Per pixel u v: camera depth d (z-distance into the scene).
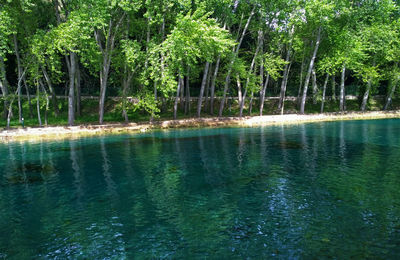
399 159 13.30
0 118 33.59
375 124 29.27
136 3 26.45
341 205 8.02
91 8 25.62
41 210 8.34
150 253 5.86
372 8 39.59
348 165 12.46
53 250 6.09
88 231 6.92
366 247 5.84
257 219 7.28
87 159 15.13
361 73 43.75
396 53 40.91
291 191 9.32
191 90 48.03
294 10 36.69
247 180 10.65
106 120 34.88
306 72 44.28
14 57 36.38
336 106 47.28
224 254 5.71
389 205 7.92
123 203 8.70
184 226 7.02
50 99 38.81
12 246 6.31
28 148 19.03
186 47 26.91
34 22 29.42
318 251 5.73
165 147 18.31
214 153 15.91
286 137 21.23
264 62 38.25
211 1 31.78
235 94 49.06
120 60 30.59
